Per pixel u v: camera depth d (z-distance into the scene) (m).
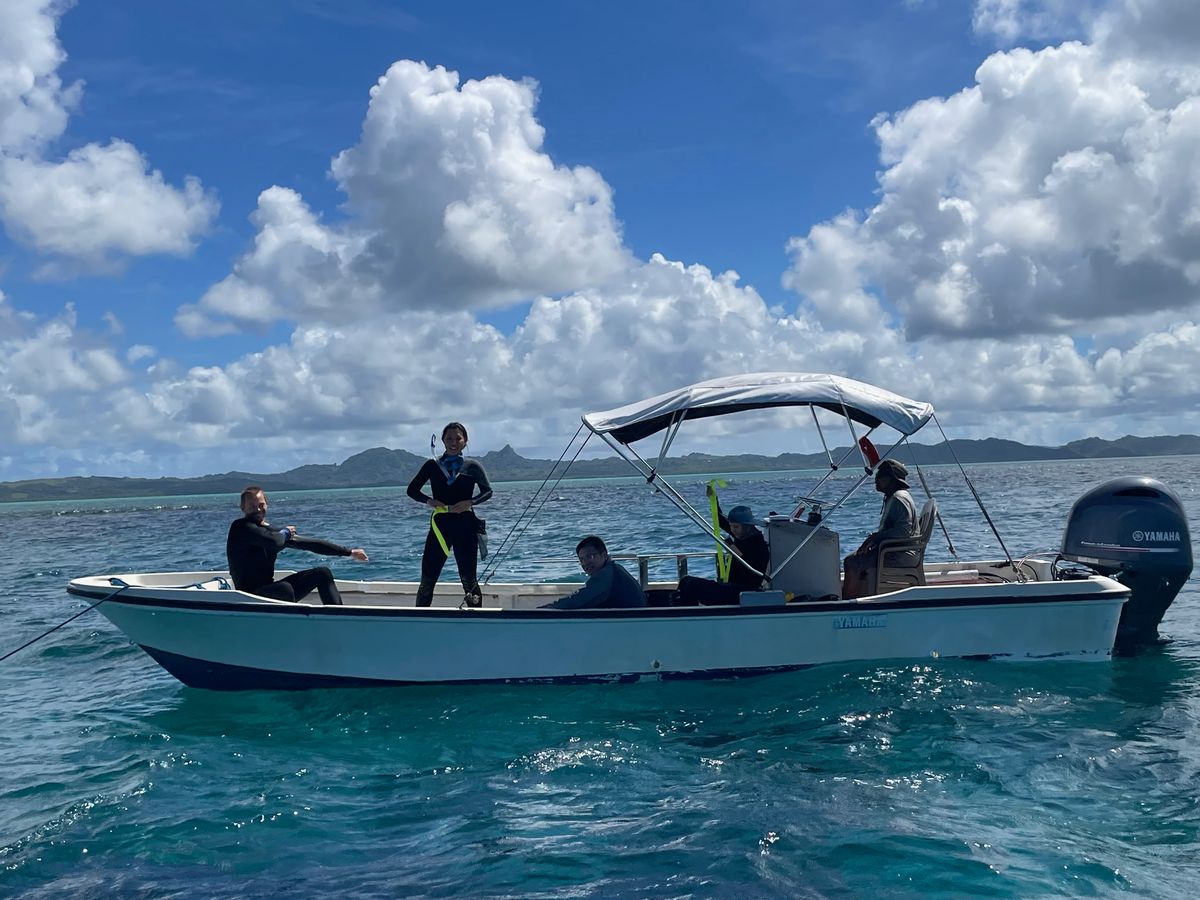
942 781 5.39
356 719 6.98
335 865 4.53
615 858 4.50
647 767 5.81
